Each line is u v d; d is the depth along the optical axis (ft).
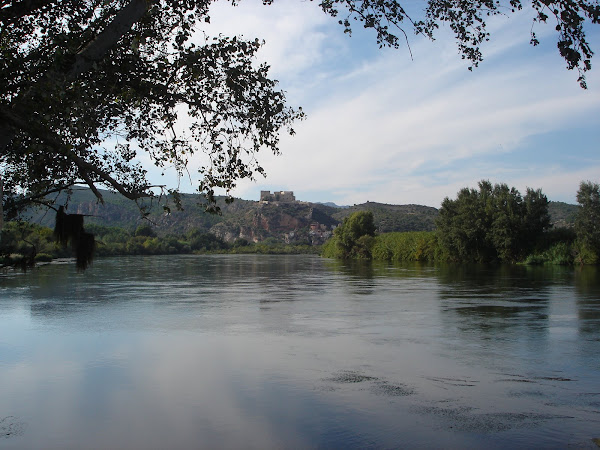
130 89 27.84
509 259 228.63
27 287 104.47
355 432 25.08
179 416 27.43
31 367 37.65
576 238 207.82
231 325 56.44
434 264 232.53
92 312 67.10
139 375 35.45
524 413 27.58
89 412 28.12
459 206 241.96
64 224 32.22
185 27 28.22
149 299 83.46
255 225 639.35
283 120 30.78
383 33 29.94
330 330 53.01
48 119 22.88
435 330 52.65
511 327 54.03
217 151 30.27
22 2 23.98
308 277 143.43
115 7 26.63
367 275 151.02
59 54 22.81
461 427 25.63
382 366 37.65
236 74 28.55
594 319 59.21
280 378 34.55
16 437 24.70
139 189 27.40
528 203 222.07
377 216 603.67
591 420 26.50
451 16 29.45
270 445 23.65
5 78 24.13
